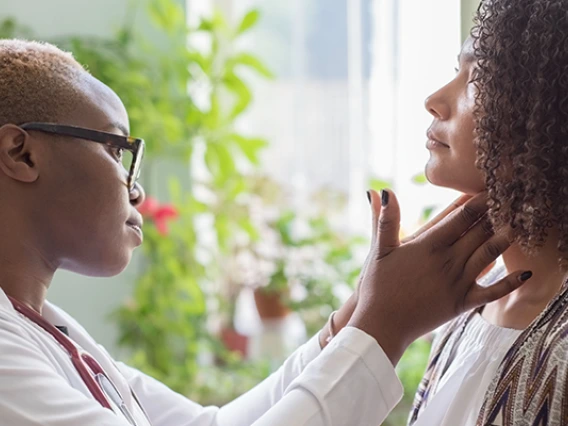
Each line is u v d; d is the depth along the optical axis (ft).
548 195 2.61
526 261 2.92
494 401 2.58
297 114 9.12
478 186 2.95
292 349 8.64
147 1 8.71
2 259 3.11
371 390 2.86
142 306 8.27
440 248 2.89
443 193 4.91
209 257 9.03
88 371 3.08
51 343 3.01
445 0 4.50
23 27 7.91
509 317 2.93
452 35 4.34
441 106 2.97
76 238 3.17
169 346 8.70
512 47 2.65
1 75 3.08
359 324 2.93
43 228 3.15
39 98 3.09
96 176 3.14
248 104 8.45
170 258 8.32
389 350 2.89
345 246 8.54
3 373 2.66
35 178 3.06
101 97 3.24
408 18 5.85
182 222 8.57
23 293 3.15
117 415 3.01
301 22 9.03
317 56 8.97
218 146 8.37
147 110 8.02
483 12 2.82
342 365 2.89
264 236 8.96
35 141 3.07
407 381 6.71
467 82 2.93
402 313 2.89
